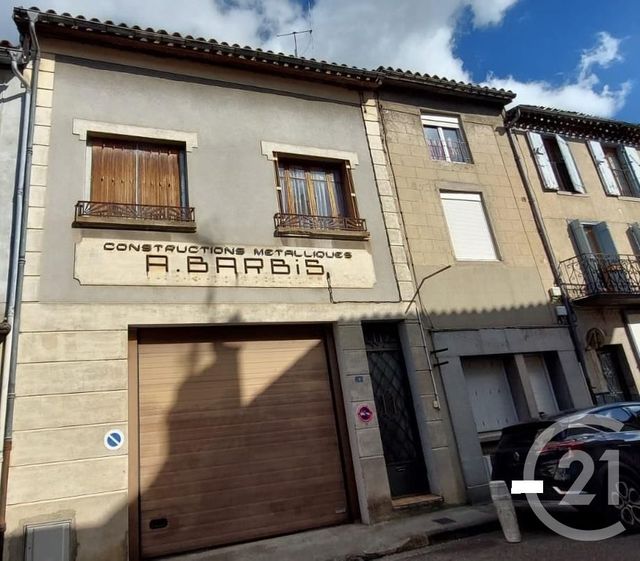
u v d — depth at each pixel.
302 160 9.84
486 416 9.45
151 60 9.06
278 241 8.73
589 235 12.56
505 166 12.02
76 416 6.48
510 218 11.38
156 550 6.60
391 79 11.13
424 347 9.11
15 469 6.00
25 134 7.65
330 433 8.16
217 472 7.26
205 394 7.58
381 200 10.02
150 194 8.33
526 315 10.42
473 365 9.76
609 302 11.15
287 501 7.50
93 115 8.23
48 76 8.12
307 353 8.51
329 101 10.52
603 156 13.66
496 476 6.84
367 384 8.40
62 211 7.45
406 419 8.80
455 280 10.02
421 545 6.51
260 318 8.03
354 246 9.33
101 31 8.51
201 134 8.91
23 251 6.96
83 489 6.23
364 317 8.83
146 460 6.92
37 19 8.04
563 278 11.27
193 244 8.05
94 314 7.04
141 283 7.50
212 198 8.52
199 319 7.63
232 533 7.05
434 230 10.32
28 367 6.46
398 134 11.02
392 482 8.29
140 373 7.29
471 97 12.24
